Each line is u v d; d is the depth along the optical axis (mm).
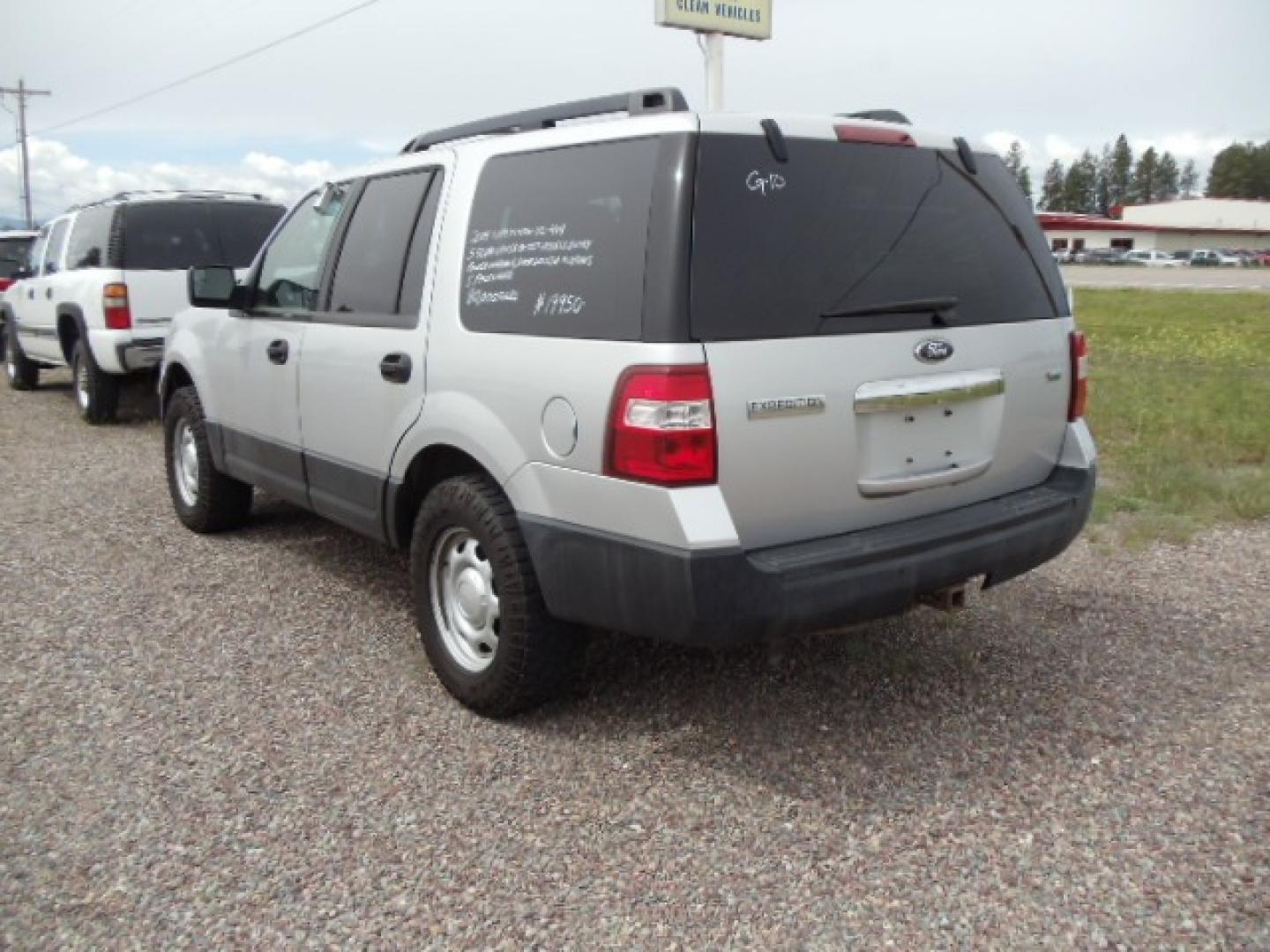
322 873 2992
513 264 3693
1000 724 3844
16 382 12758
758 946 2691
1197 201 110188
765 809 3309
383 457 4281
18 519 6602
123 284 9266
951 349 3580
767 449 3189
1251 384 11797
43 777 3492
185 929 2760
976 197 3857
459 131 4434
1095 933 2711
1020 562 3760
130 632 4727
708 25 15938
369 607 5039
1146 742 3695
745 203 3262
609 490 3236
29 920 2789
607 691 4121
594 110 3791
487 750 3682
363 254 4535
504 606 3682
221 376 5594
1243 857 3016
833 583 3234
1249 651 4461
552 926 2773
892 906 2836
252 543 6070
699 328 3115
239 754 3650
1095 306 31250
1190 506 6633
